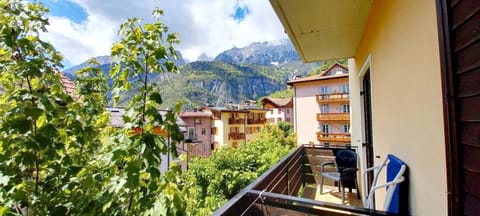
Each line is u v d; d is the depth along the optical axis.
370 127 2.75
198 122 25.17
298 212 1.52
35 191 1.50
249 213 1.58
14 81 1.56
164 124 1.55
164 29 1.65
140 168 1.37
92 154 1.87
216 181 7.03
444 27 0.71
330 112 19.38
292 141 18.73
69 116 1.67
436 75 0.92
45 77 1.63
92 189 1.54
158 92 1.58
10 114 1.38
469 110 0.62
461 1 0.64
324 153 4.35
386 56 1.63
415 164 1.17
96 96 2.02
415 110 1.14
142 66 1.55
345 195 3.76
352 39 2.82
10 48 1.48
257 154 7.88
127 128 1.46
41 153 1.44
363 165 3.10
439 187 0.92
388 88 1.61
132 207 1.45
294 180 3.55
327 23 2.31
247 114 29.36
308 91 20.34
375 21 1.91
